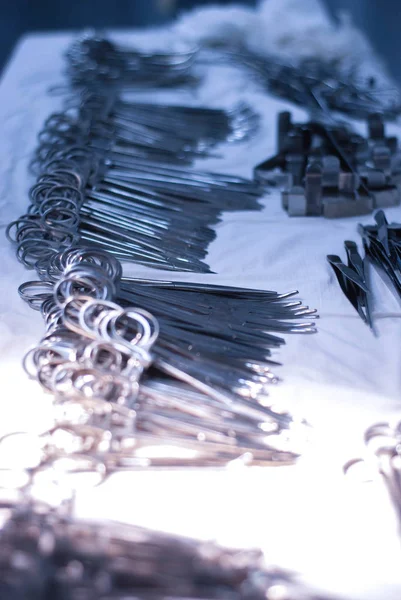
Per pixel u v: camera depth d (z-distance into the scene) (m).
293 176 1.80
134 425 1.03
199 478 1.02
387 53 4.79
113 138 2.07
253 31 2.97
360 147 1.91
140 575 0.81
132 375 1.08
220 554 0.84
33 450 1.06
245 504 1.00
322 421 1.12
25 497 0.91
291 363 1.23
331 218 1.72
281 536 0.96
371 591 0.89
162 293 1.36
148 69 2.61
